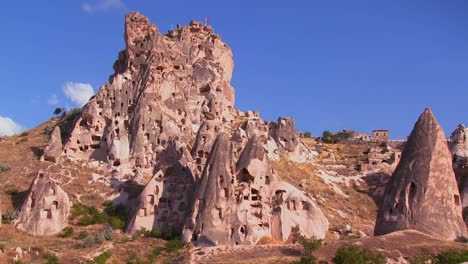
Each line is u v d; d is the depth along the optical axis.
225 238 77.19
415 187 68.25
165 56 120.94
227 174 81.50
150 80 113.69
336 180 119.62
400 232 65.12
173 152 101.81
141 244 78.44
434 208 67.25
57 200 86.50
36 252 74.88
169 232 81.38
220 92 126.62
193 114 118.12
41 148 113.75
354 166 127.94
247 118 130.12
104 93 112.06
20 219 84.88
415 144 70.25
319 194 107.62
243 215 79.25
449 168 69.56
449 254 58.75
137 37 128.62
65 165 103.75
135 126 106.81
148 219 84.38
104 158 105.69
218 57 138.88
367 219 103.69
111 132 106.75
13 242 78.75
